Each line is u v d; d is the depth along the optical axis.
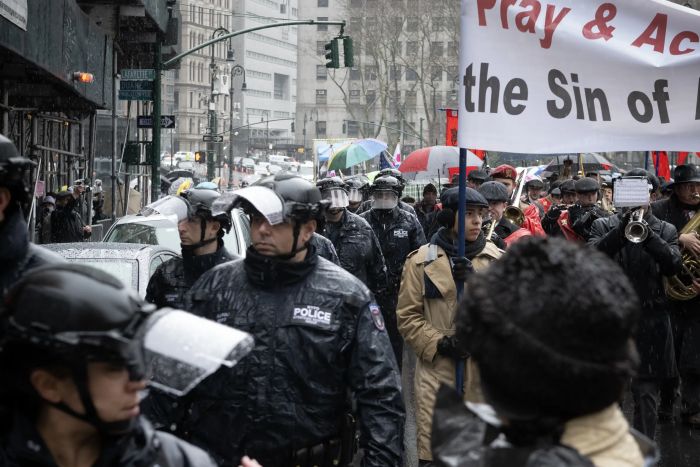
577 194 9.83
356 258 8.88
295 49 186.25
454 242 5.97
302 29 136.38
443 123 100.56
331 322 3.93
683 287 7.80
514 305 1.77
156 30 27.03
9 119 17.17
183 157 86.69
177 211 5.54
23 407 2.11
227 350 2.17
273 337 3.92
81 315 2.00
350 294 3.98
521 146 5.71
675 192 8.46
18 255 3.05
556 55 5.73
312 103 136.62
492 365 1.78
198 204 5.56
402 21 77.44
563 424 1.79
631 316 1.77
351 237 8.91
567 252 1.81
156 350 2.16
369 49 77.25
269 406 3.88
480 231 5.99
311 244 4.08
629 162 71.50
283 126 183.75
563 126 5.75
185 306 4.11
